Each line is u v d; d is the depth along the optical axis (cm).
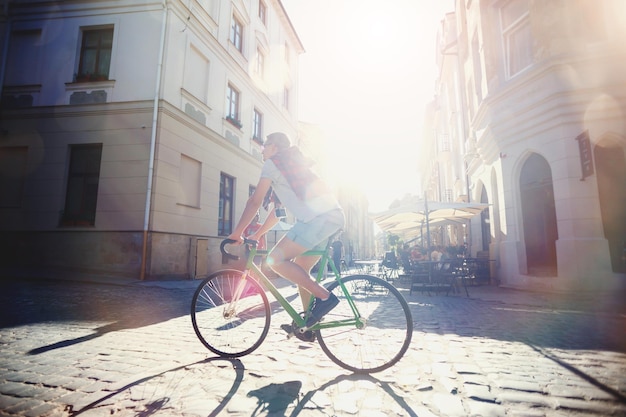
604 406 195
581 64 751
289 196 257
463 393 213
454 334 373
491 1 985
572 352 303
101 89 1049
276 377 238
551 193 827
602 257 699
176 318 457
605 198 735
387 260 1347
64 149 1041
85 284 802
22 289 689
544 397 208
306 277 250
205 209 1198
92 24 1086
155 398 202
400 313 266
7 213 1041
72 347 313
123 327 399
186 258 1091
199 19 1197
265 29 1780
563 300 646
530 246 869
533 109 814
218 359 278
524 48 905
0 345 317
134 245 959
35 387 219
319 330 266
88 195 1029
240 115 1471
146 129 999
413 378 238
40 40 1123
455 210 990
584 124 741
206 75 1243
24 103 1092
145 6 1064
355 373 248
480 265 1009
